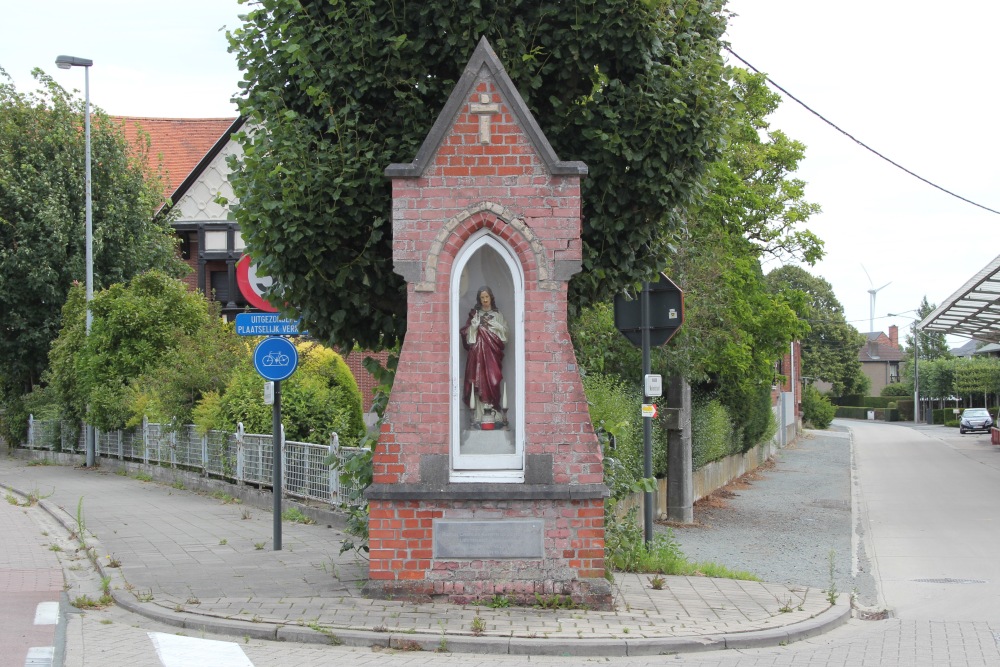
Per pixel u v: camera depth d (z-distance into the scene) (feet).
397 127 32.83
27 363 109.09
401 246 30.66
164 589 32.83
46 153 106.73
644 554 39.32
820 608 32.65
